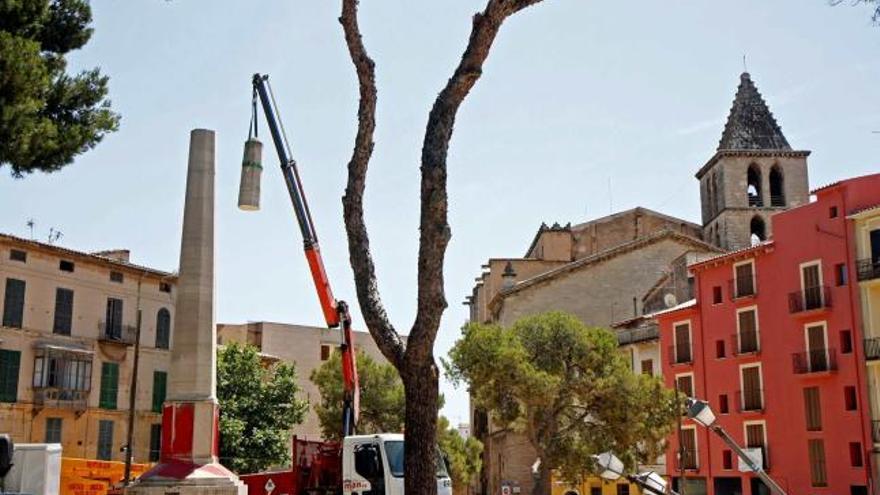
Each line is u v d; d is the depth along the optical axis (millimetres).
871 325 46125
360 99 11133
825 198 49219
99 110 20000
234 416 56719
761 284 52969
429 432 9930
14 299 48906
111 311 54250
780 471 50281
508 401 47062
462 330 48438
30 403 49062
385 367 62375
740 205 74875
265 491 27109
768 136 76812
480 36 10742
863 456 45562
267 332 80250
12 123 17438
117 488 25188
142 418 55281
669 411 46906
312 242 26484
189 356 26156
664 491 12875
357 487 23297
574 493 62438
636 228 77812
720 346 55594
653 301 67250
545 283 69188
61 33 20062
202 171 27453
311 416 81250
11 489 23781
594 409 47156
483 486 77250
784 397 50594
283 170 26469
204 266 26859
